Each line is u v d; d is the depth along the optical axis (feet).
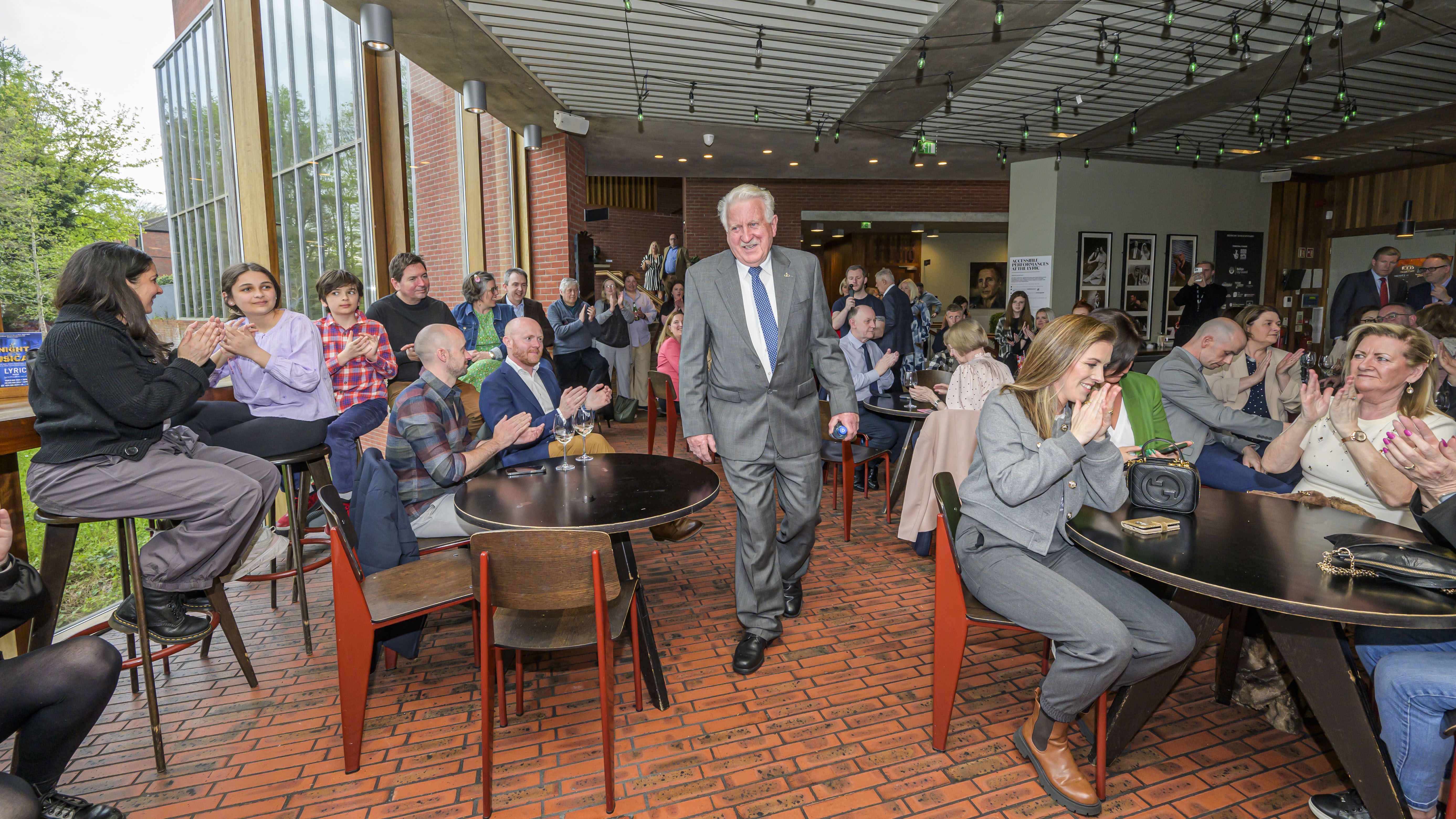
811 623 9.55
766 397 8.00
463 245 26.27
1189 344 9.96
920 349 28.09
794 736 6.99
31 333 8.71
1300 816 5.80
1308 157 30.17
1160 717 7.34
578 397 8.85
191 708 7.66
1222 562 4.99
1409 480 5.88
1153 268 31.94
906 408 13.41
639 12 15.64
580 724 7.22
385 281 20.63
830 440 13.52
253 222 13.35
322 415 9.75
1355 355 6.74
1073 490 6.25
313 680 8.26
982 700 7.63
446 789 6.26
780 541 9.08
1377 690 5.11
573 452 10.47
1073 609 5.61
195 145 18.60
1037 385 6.28
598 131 25.45
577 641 6.08
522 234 26.23
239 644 7.88
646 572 11.63
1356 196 34.12
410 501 8.76
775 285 8.02
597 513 6.67
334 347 11.76
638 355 27.37
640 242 46.96
